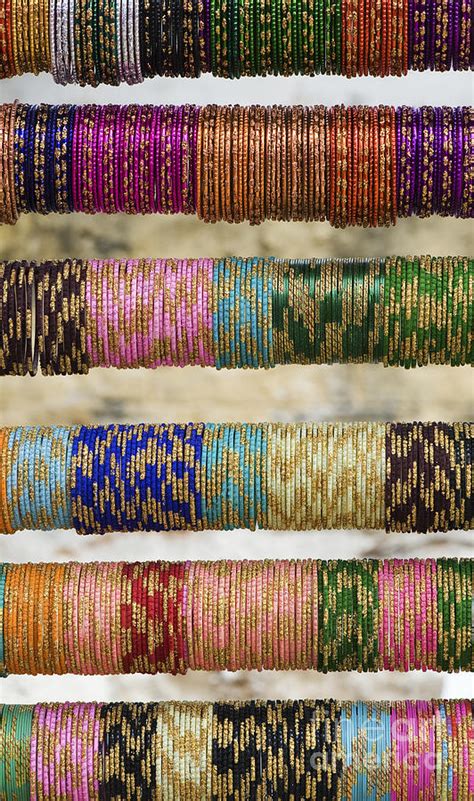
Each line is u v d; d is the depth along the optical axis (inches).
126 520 58.6
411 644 58.1
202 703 59.7
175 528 59.0
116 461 58.1
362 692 66.4
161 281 57.9
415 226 65.9
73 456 58.3
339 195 57.0
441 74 65.2
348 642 58.1
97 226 66.6
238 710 59.1
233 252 66.5
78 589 58.7
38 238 66.7
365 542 66.7
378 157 56.6
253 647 58.4
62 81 58.4
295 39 56.6
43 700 67.0
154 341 58.0
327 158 56.6
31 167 57.5
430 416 66.5
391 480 57.4
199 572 58.9
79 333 57.8
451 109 57.7
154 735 58.4
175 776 58.0
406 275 57.4
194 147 57.1
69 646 58.6
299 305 57.4
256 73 58.0
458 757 57.6
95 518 58.6
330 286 57.3
